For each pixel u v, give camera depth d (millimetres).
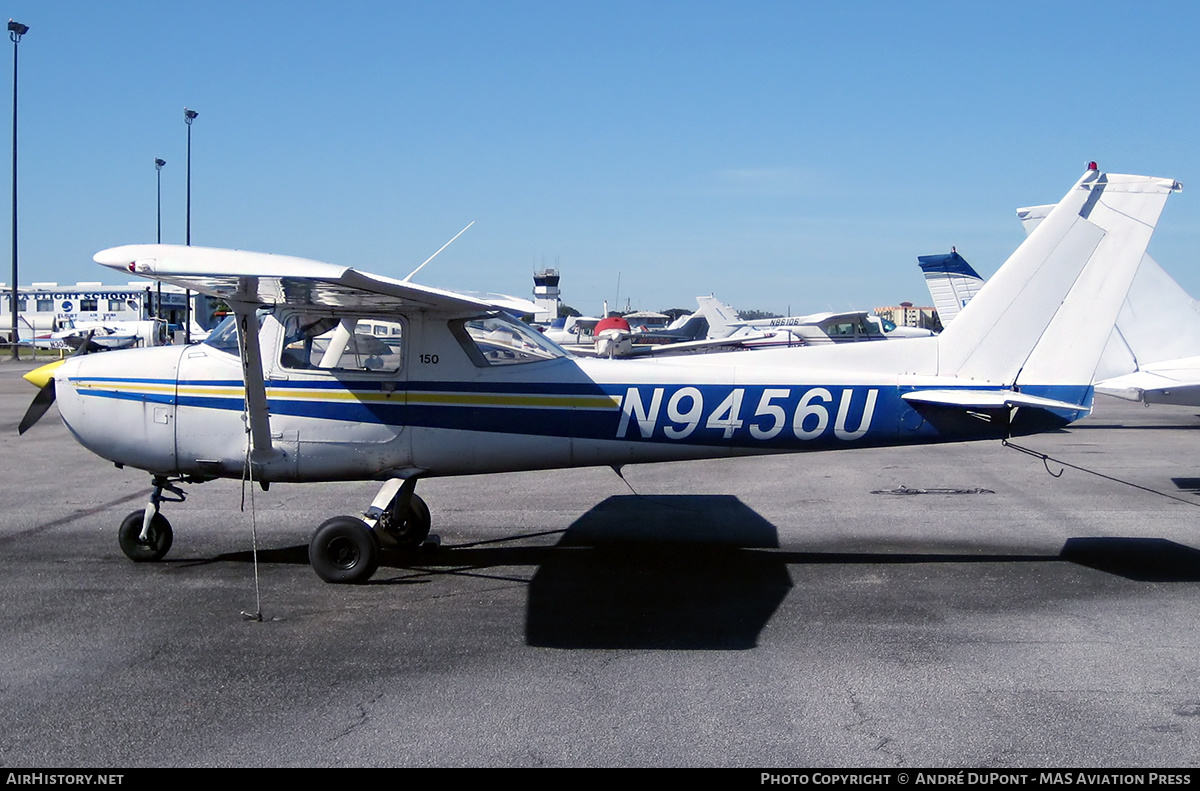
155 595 5434
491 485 9312
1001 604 5238
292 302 5695
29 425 6340
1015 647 4527
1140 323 12305
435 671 4230
